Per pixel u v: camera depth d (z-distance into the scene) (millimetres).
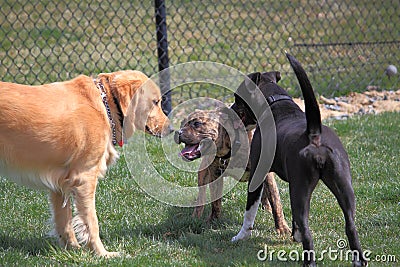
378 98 17531
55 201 8516
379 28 24375
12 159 7812
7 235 8938
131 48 20812
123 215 9852
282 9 25484
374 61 20516
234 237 8945
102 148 8109
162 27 15008
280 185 11188
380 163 11781
